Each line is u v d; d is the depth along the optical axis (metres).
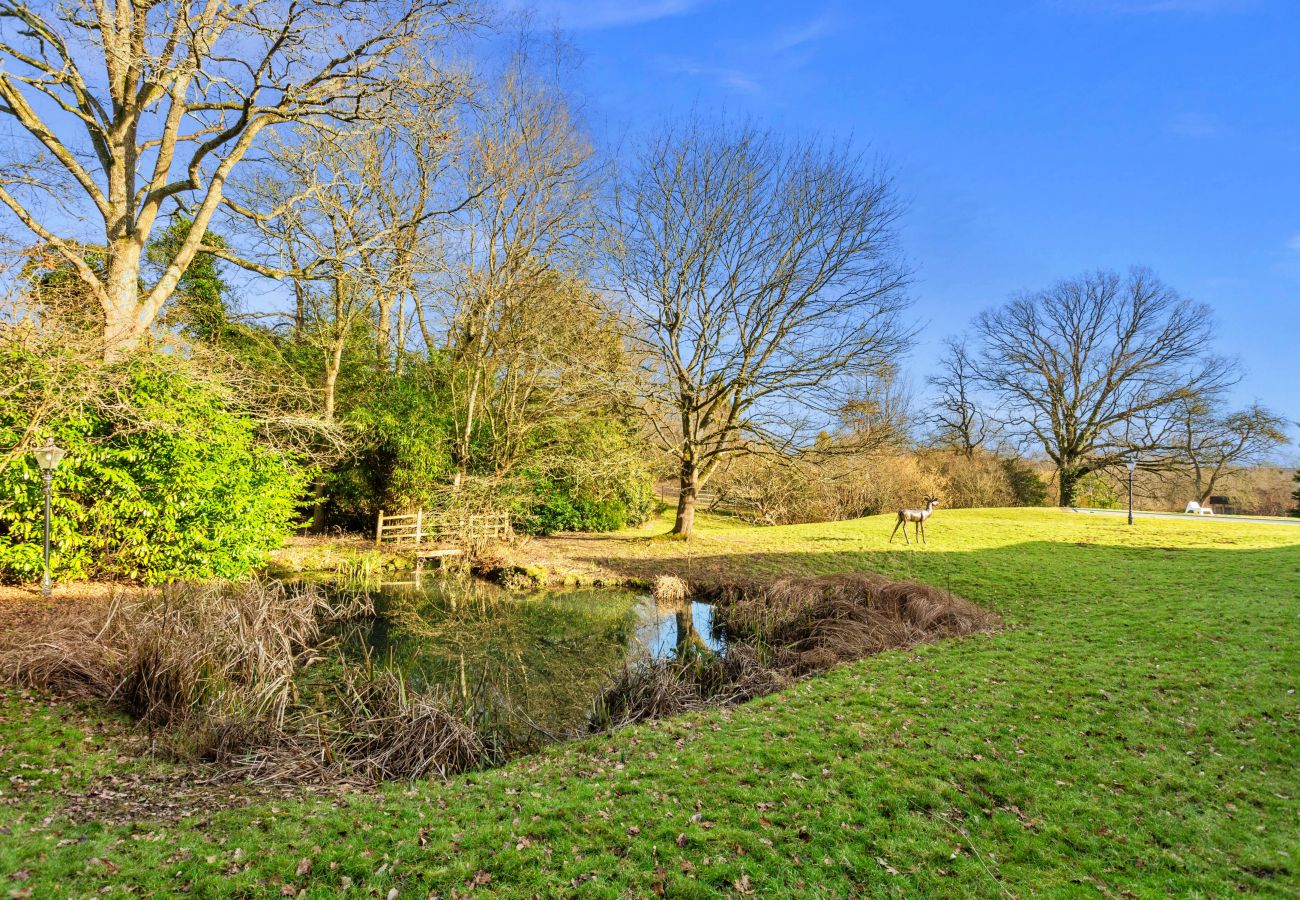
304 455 16.16
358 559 16.89
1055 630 11.05
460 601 14.57
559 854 4.46
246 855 4.28
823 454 22.72
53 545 10.07
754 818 4.97
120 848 4.22
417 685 8.82
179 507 11.20
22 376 9.47
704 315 22.02
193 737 6.04
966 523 26.06
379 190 20.17
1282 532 22.55
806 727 6.89
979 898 4.09
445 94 14.49
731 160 21.72
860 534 23.39
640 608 14.78
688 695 8.39
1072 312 37.41
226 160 14.30
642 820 4.94
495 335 22.11
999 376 39.34
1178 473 37.25
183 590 9.26
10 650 7.14
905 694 7.91
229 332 20.81
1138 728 6.74
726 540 22.48
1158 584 14.80
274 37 12.60
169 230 19.77
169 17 12.34
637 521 28.28
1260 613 11.26
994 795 5.41
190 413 11.64
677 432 24.20
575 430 24.39
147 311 13.20
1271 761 5.98
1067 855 4.59
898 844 4.65
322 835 4.62
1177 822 5.01
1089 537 22.39
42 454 9.37
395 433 19.55
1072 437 37.47
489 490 20.97
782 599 13.28
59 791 4.95
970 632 11.30
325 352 20.70
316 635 10.41
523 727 7.66
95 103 13.45
